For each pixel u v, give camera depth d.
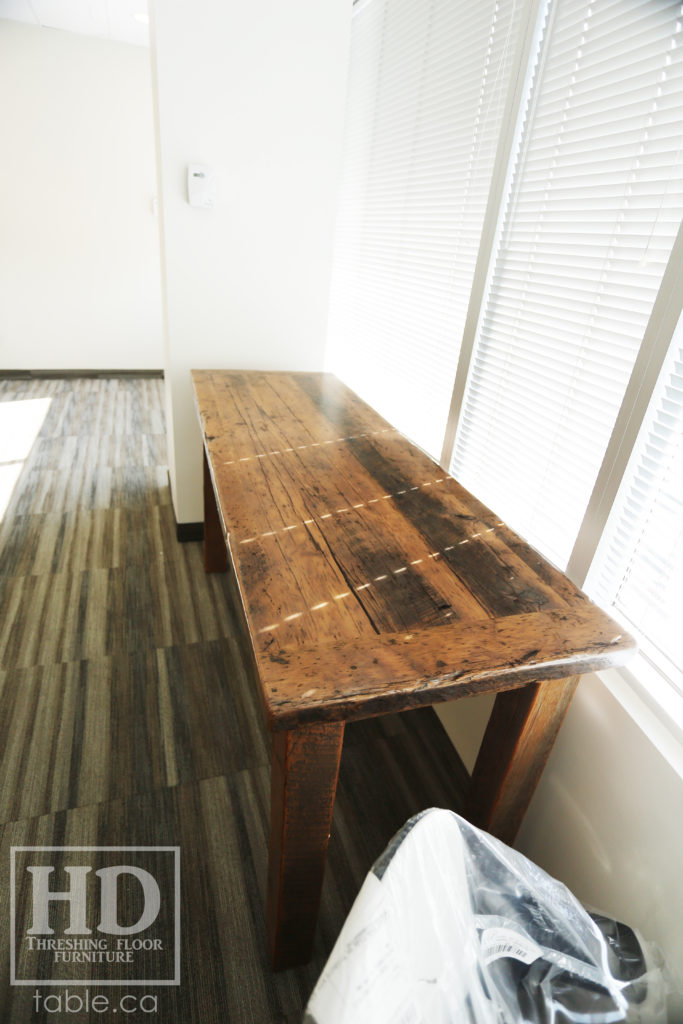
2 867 1.23
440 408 1.72
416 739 1.65
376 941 0.52
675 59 0.90
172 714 1.65
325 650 0.79
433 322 1.72
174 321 2.19
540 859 1.22
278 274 2.23
